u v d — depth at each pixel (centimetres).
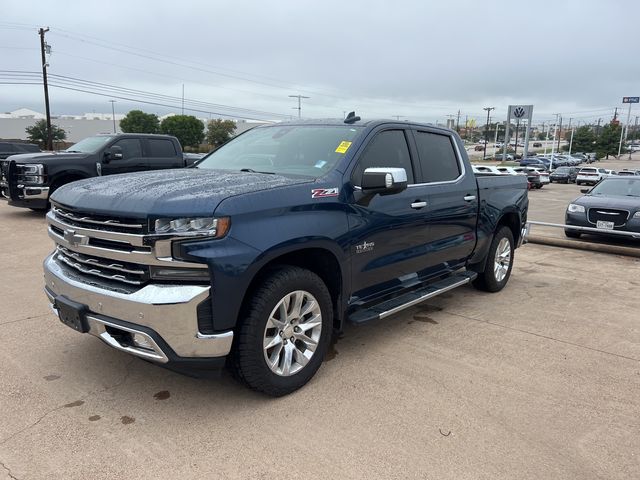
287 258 355
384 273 422
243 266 301
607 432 316
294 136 443
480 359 421
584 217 1087
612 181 1221
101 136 1237
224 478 262
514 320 525
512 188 628
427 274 490
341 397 349
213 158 470
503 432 312
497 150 12469
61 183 1112
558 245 998
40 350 412
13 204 1129
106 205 309
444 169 509
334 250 361
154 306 285
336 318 390
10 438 292
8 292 568
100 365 387
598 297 626
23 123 9350
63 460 273
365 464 277
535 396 359
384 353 428
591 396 362
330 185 365
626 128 13650
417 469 274
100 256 314
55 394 343
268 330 334
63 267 351
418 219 450
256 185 333
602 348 454
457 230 517
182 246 287
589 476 274
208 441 294
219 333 301
